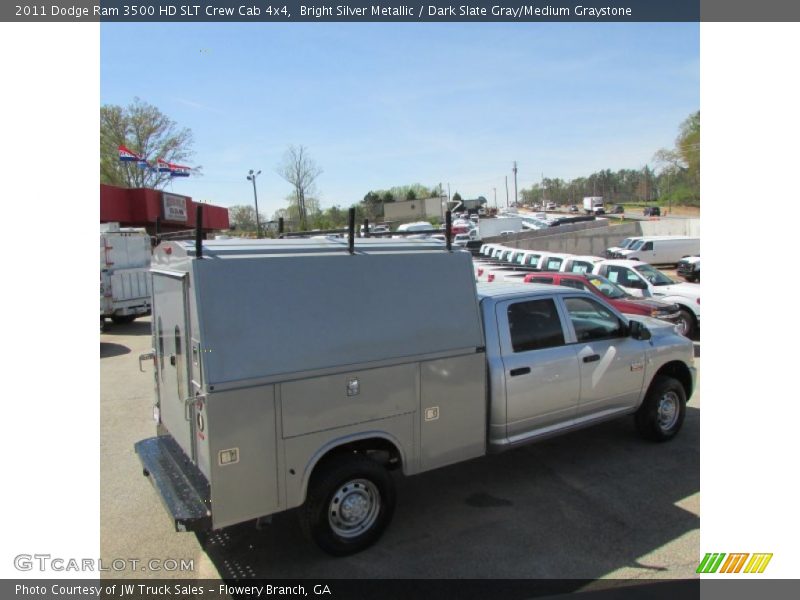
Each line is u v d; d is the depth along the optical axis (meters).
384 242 4.44
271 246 3.95
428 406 4.31
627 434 6.42
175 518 3.38
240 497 3.52
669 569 3.79
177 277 3.79
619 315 5.76
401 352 4.14
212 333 3.44
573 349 5.27
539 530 4.34
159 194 28.22
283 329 3.66
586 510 4.65
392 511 4.20
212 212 35.28
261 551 4.13
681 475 5.29
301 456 3.72
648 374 5.88
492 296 4.96
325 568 3.89
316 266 3.85
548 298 5.26
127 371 10.45
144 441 4.62
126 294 16.16
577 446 6.08
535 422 5.05
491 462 5.69
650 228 34.84
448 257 4.49
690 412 7.16
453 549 4.09
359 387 3.94
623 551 4.04
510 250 18.62
